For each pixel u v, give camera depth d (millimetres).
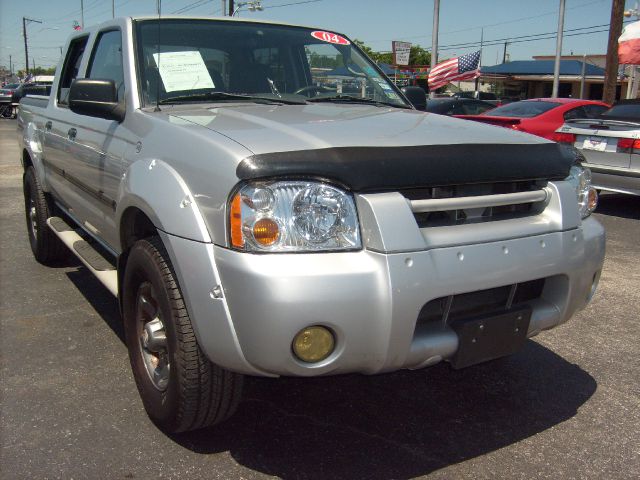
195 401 2582
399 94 4191
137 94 3232
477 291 2576
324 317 2195
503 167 2619
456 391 3373
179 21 3693
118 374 3461
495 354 2646
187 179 2492
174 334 2535
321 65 4008
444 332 2494
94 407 3107
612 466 2730
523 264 2572
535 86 43594
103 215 3512
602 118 8539
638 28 14047
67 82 4742
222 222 2291
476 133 2885
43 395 3217
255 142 2402
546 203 2797
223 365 2379
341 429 2975
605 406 3244
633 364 3742
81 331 4039
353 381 3461
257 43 3816
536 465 2727
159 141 2771
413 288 2289
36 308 4441
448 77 21500
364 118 3039
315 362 2277
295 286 2166
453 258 2402
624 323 4398
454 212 2553
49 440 2818
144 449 2766
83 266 5473
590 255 2854
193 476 2592
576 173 2996
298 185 2252
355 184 2295
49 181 4785
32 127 5223
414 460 2740
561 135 8703
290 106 3373
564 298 2803
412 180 2385
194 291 2367
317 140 2434
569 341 4066
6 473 2580
